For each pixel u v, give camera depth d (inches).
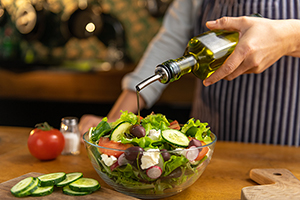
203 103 59.5
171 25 59.3
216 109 56.6
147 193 29.0
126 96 56.3
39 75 119.6
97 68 118.7
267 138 54.7
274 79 51.7
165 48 58.6
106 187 33.8
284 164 40.8
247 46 32.4
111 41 134.4
